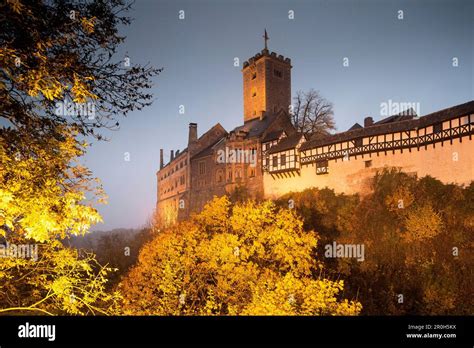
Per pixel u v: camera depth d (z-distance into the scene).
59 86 6.09
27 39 6.09
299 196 41.16
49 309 8.57
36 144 6.20
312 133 54.44
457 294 25.53
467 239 27.17
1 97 5.91
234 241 18.91
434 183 31.69
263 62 59.97
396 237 30.92
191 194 58.16
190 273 19.95
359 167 37.78
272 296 13.09
